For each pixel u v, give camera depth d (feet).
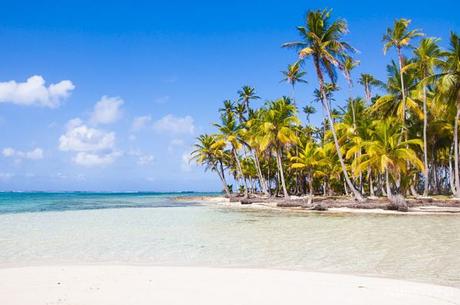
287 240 56.75
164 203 201.26
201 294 28.27
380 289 29.35
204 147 225.97
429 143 163.94
